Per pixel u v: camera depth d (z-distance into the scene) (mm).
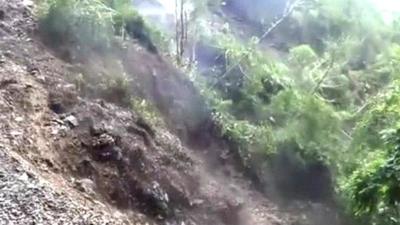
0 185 4340
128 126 6531
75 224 4250
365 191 4891
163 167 6504
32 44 6805
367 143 6711
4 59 6273
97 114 6289
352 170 6805
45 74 6340
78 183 5102
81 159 5496
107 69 7281
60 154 5352
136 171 6008
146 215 5695
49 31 7098
